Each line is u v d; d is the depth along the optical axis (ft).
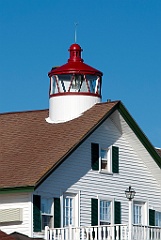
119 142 195.11
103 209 189.57
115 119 192.95
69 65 197.98
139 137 195.00
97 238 173.99
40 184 173.27
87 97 195.31
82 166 185.98
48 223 177.99
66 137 184.34
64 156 177.88
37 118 199.11
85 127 185.26
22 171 176.55
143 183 198.80
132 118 192.24
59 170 180.96
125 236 170.81
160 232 178.50
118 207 192.24
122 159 195.21
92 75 197.47
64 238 174.40
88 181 186.80
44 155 180.04
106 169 191.83
